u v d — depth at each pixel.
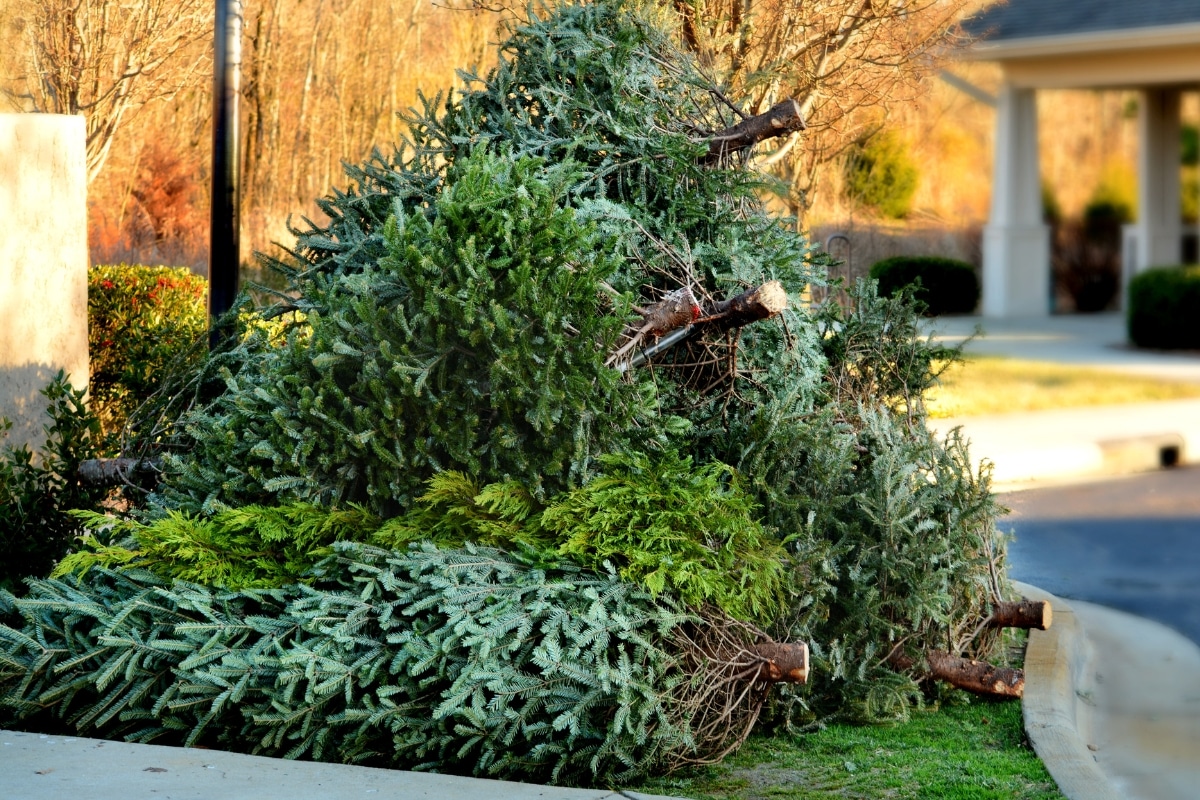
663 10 6.65
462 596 4.65
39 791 4.20
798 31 9.98
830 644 5.45
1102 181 33.78
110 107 13.80
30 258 7.32
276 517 5.07
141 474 6.21
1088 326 24.44
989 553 6.25
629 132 5.89
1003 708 5.82
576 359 5.04
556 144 5.95
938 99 16.56
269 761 4.53
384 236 5.14
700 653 4.81
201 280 10.56
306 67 15.88
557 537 4.94
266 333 6.20
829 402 6.12
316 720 4.72
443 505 5.11
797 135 10.02
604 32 6.14
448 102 6.30
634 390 5.13
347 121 16.05
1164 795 5.38
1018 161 26.27
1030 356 19.48
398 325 5.07
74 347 7.58
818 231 12.35
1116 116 34.97
